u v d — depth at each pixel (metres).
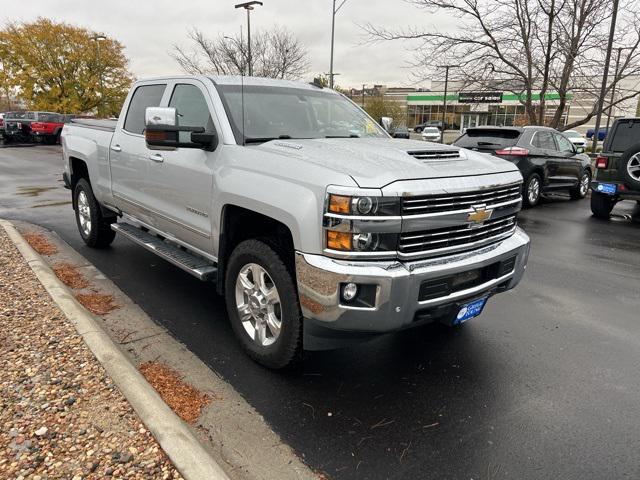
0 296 4.12
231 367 3.43
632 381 3.39
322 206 2.73
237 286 3.54
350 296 2.72
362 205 2.64
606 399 3.16
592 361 3.67
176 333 3.94
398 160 3.07
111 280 5.09
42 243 6.36
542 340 4.01
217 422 2.81
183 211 4.07
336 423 2.85
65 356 3.16
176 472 2.22
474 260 3.07
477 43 16.98
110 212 5.88
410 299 2.78
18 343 3.31
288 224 2.90
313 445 2.65
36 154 21.19
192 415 2.87
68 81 42.12
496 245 3.36
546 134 11.17
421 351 3.77
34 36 40.84
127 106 5.10
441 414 2.96
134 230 5.13
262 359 3.37
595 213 9.49
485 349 3.82
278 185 3.01
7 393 2.75
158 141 3.53
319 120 4.30
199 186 3.75
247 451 2.59
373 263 2.72
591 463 2.56
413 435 2.76
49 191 10.97
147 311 4.36
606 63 14.88
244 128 3.73
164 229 4.48
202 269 3.86
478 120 57.28
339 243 2.69
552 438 2.76
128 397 2.73
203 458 2.33
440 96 61.16
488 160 3.57
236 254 3.42
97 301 4.52
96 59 41.88
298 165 3.00
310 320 2.95
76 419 2.55
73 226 7.48
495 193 3.24
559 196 13.13
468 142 11.14
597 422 2.91
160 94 4.59
